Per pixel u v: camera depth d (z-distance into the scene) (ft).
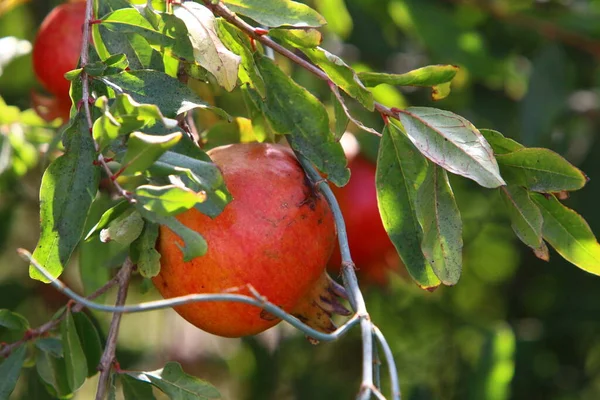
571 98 5.06
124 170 3.76
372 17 5.08
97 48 3.98
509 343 4.77
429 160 3.93
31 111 4.58
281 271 3.91
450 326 5.28
